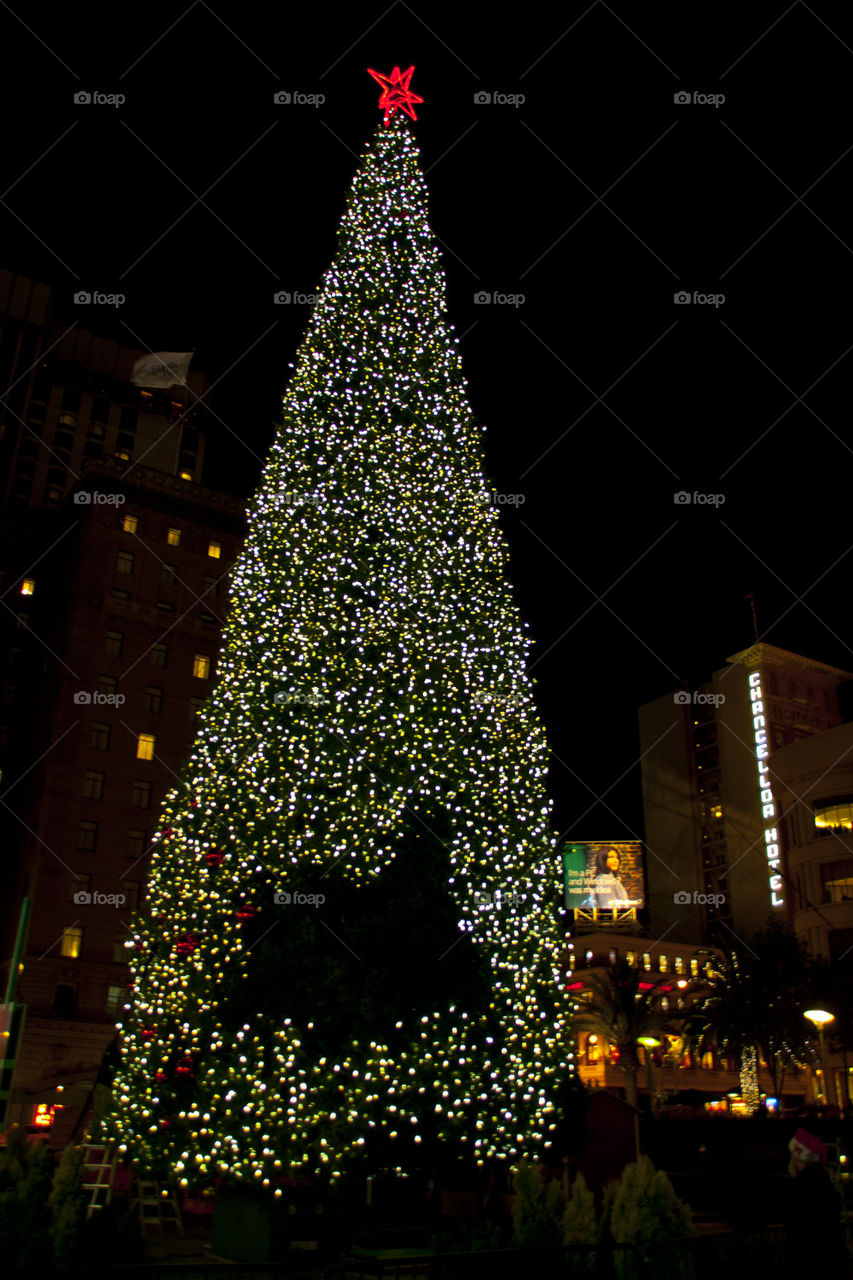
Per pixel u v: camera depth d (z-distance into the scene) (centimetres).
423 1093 1512
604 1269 799
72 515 7275
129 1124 1509
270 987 1540
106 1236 955
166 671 6569
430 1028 1559
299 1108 1420
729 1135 3191
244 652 1883
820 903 6831
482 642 1956
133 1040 1627
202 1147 1449
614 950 9100
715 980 5712
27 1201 941
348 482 1973
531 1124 1619
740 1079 8406
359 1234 1644
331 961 1551
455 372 2273
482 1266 761
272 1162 1405
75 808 5962
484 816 1780
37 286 9688
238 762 1738
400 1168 1686
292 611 1864
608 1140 1797
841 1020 5141
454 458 2141
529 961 1761
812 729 11212
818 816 7175
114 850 5972
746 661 11369
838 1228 884
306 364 2208
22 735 6869
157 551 6850
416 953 1591
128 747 6250
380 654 1823
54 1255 909
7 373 9206
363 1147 1471
